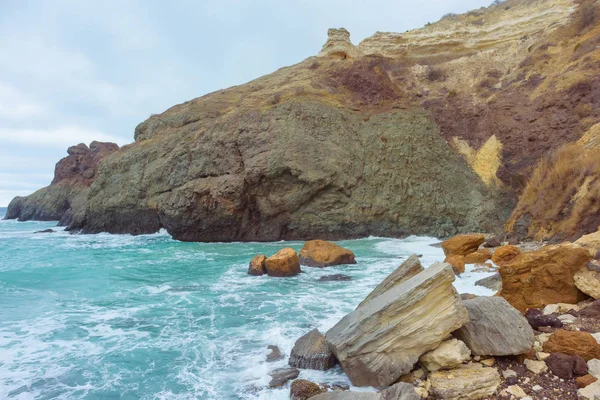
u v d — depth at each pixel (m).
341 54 38.94
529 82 28.67
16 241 26.38
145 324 8.52
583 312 6.91
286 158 24.50
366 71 33.81
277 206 24.97
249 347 7.08
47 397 5.44
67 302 10.45
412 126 27.88
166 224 27.23
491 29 39.19
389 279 7.33
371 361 5.38
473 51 38.78
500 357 5.54
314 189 24.61
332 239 24.52
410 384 4.82
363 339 5.52
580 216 14.26
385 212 24.80
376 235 24.64
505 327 5.57
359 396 4.44
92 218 31.52
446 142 28.06
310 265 14.96
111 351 7.01
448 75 36.34
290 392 5.23
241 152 26.09
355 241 23.09
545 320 6.58
